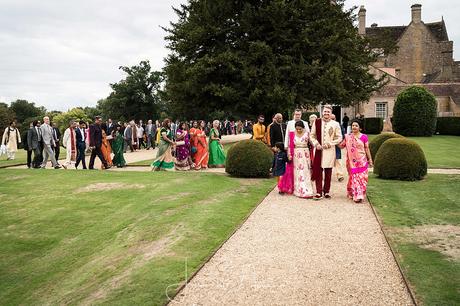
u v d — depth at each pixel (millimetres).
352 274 5473
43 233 9078
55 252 8211
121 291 5418
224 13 27422
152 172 14258
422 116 32219
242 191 10922
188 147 15883
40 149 16953
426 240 6766
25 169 15406
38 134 16781
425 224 7668
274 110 26656
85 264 7320
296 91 25141
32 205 10766
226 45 26922
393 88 43438
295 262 5922
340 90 24797
